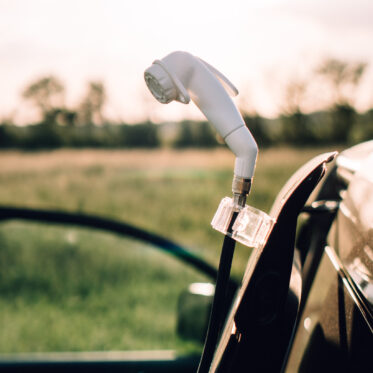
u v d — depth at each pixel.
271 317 0.66
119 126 41.88
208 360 0.72
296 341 0.96
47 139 43.12
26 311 4.36
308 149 31.45
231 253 0.69
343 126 33.34
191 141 37.72
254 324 0.65
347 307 0.77
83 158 32.69
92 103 43.62
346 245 0.87
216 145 35.28
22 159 31.52
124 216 12.08
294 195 0.64
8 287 4.95
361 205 0.86
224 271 0.70
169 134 38.69
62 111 44.31
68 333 3.85
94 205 14.31
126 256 6.00
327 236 1.03
